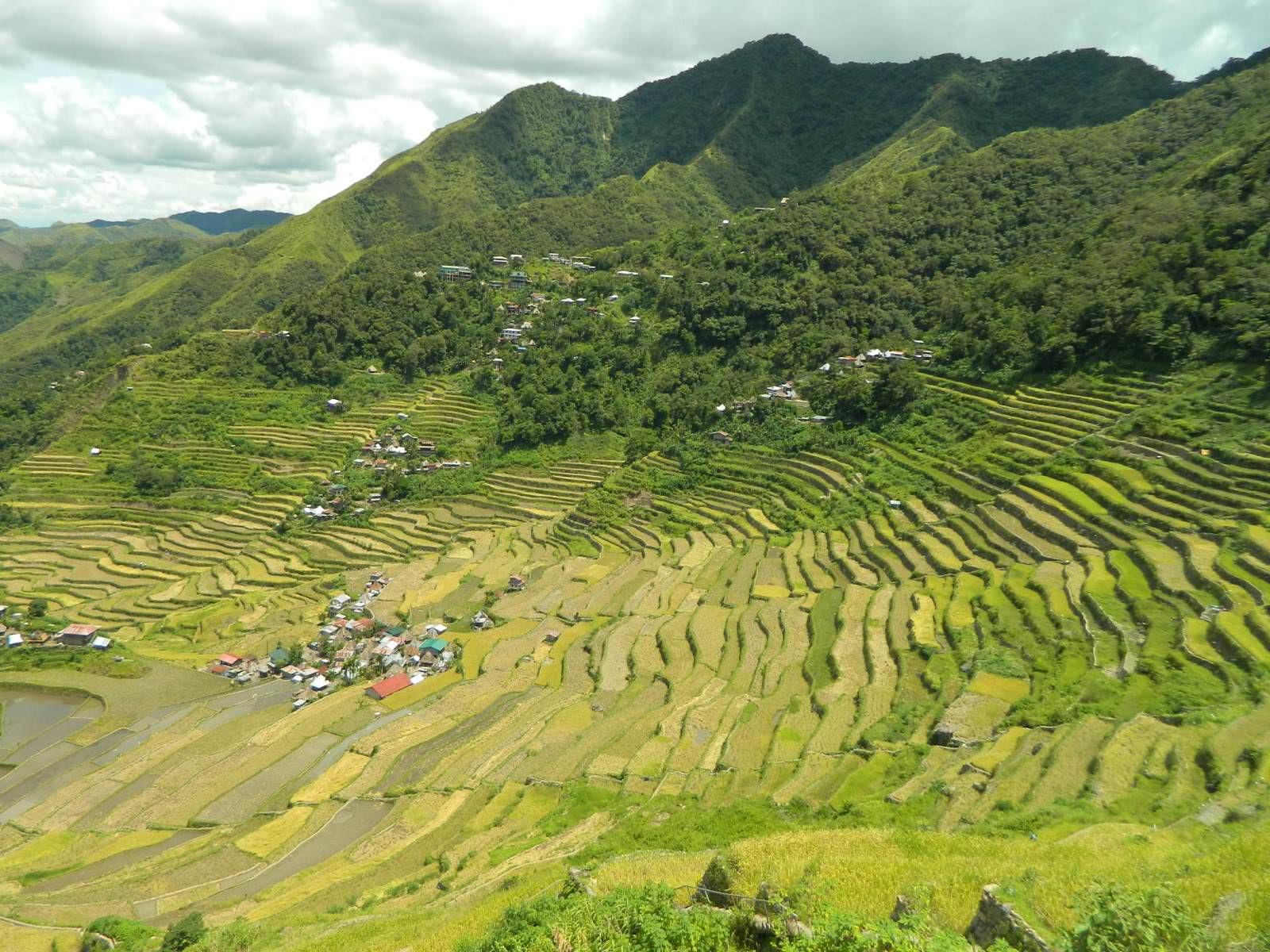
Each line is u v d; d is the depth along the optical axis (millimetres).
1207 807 23891
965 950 12703
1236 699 33500
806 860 20922
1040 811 26703
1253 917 12406
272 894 35906
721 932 15930
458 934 23781
